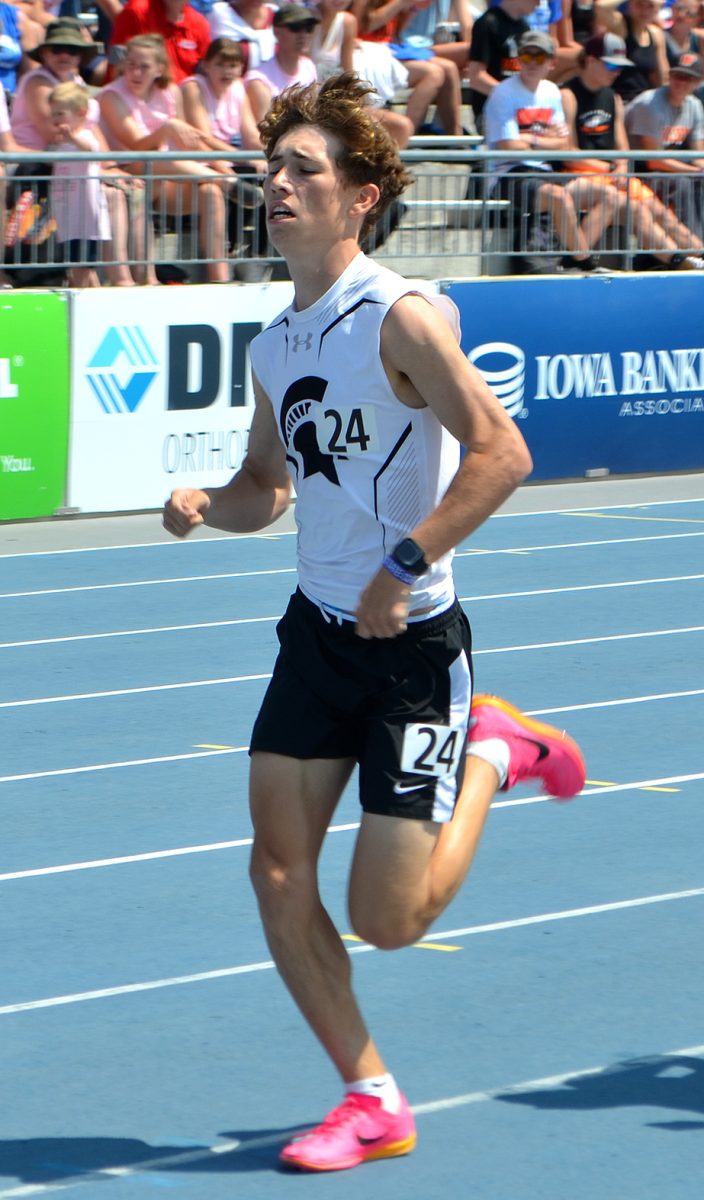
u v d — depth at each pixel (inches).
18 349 1381.6
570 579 1236.5
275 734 414.6
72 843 671.8
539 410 1664.6
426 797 408.2
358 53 1716.3
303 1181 404.2
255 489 461.4
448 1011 508.4
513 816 711.7
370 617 395.5
